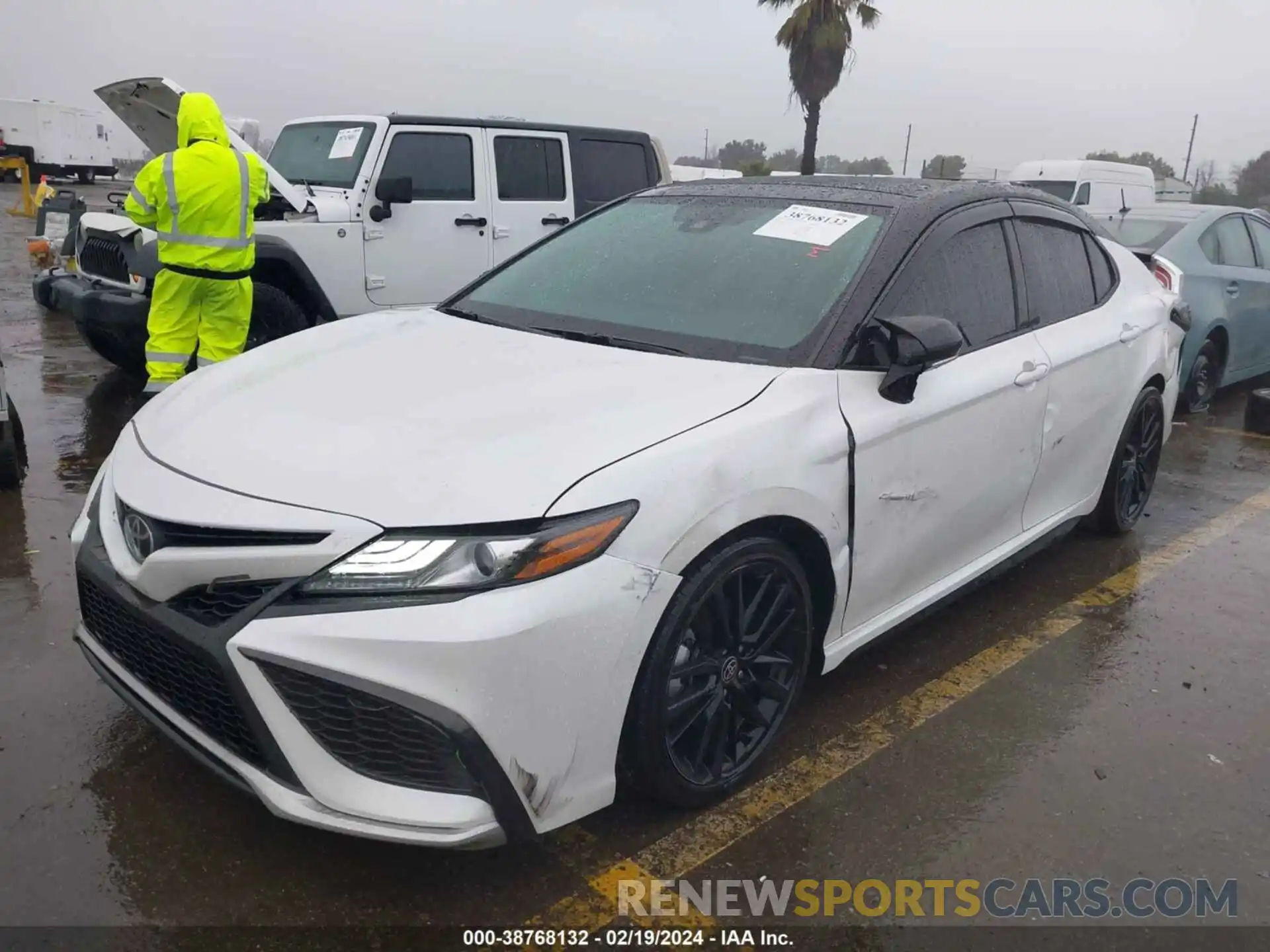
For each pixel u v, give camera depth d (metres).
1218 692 3.56
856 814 2.82
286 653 2.14
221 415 2.70
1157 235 7.48
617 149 8.59
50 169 36.78
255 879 2.46
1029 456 3.76
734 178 4.07
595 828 2.72
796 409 2.77
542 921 2.39
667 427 2.55
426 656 2.12
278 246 6.64
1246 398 8.44
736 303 3.22
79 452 5.68
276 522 2.22
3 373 4.82
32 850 2.52
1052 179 18.05
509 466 2.32
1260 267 7.94
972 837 2.75
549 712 2.24
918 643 3.84
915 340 2.87
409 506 2.21
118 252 6.46
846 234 3.35
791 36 18.77
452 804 2.20
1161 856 2.71
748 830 2.74
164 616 2.33
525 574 2.20
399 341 3.26
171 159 5.32
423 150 7.42
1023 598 4.27
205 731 2.38
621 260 3.62
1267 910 2.53
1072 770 3.07
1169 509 5.49
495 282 3.85
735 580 2.65
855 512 2.95
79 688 3.25
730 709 2.79
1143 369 4.47
